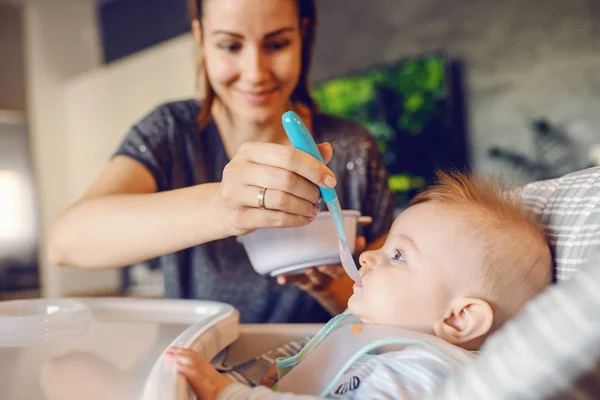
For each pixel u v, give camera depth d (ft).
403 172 9.98
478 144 9.64
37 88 13.16
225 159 3.43
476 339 2.13
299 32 3.11
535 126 8.98
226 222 2.12
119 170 3.09
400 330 2.04
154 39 13.35
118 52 14.33
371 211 3.62
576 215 2.17
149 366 1.73
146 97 11.47
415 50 10.36
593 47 8.46
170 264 3.33
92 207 2.55
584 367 0.96
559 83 8.80
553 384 0.98
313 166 1.91
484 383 1.06
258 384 2.21
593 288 0.96
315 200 2.01
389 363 1.85
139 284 12.39
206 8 2.95
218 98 3.37
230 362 2.35
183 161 3.36
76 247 2.51
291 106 3.57
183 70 10.63
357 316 2.31
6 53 12.74
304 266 2.46
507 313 2.15
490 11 9.46
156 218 2.31
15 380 1.61
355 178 3.52
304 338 2.40
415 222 2.35
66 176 13.52
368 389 1.74
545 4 8.89
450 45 9.92
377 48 10.84
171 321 2.39
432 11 10.11
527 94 9.12
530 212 2.36
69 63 13.82
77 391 1.52
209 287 3.28
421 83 9.77
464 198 2.40
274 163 1.92
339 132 3.57
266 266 2.51
